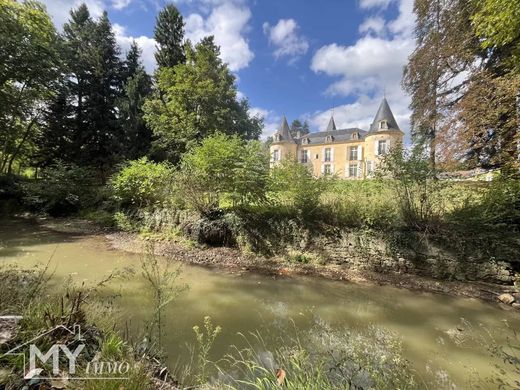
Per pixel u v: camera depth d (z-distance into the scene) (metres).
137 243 8.55
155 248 7.88
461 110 7.82
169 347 3.08
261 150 8.14
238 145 8.07
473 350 3.37
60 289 4.07
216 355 3.01
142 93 19.78
